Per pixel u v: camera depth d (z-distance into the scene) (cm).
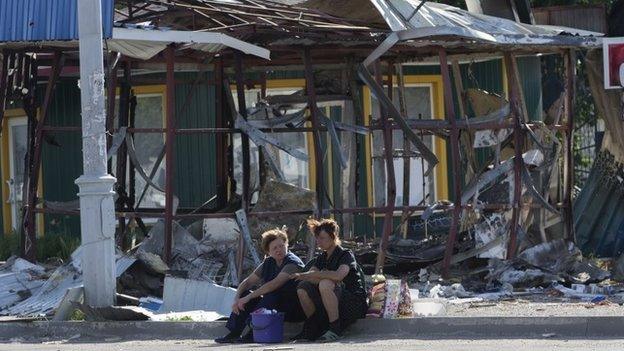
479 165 5881
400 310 3719
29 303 4275
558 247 4900
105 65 4984
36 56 5088
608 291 4472
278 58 5172
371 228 6359
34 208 4888
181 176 6388
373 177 5656
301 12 4991
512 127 4938
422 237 5928
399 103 5553
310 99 4825
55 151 6525
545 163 5038
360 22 5019
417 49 4919
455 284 4609
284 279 3578
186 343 3581
